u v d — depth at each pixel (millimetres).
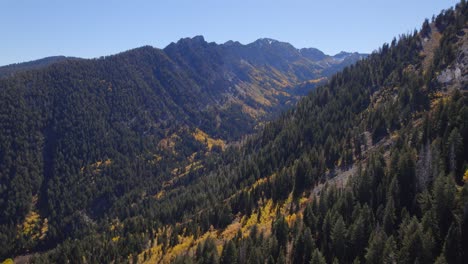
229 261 87062
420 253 60969
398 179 81500
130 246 141375
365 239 72938
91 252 152125
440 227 65750
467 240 62219
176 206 174000
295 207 109875
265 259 81688
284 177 126000
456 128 82375
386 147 114562
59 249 157125
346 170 118062
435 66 140625
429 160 79625
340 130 145250
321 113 171125
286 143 166125
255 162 170375
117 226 192125
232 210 134000
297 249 78438
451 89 125000
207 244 99125
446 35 158875
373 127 129500
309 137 160125
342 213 83188
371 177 87812
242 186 152875
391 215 72250
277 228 88438
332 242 74750
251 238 91875
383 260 62594
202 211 146500
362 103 160000
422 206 71938
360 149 123500
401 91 133625
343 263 71562
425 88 130375
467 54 132750
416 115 121625
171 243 128125
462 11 175375
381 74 172875
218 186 179375
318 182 119688
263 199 128250
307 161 123562
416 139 100250
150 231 156750
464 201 66188
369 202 83625
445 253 60062
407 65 166000
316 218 85312
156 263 118812
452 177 71875
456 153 80312
